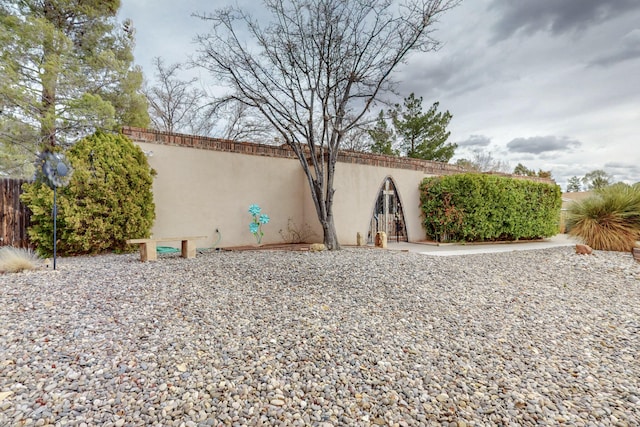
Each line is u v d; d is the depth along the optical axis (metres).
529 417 1.85
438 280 4.64
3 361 2.13
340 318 3.17
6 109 9.27
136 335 2.62
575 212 7.60
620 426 1.79
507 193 10.23
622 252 6.62
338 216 8.95
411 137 18.44
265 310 3.29
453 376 2.26
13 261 4.53
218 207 8.07
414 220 10.52
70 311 3.02
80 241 5.98
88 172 6.02
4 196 6.08
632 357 2.62
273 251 7.14
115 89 11.48
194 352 2.41
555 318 3.44
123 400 1.84
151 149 7.18
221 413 1.78
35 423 1.61
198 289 3.84
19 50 9.21
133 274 4.42
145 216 6.77
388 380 2.18
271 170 8.98
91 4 11.01
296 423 1.73
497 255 7.10
